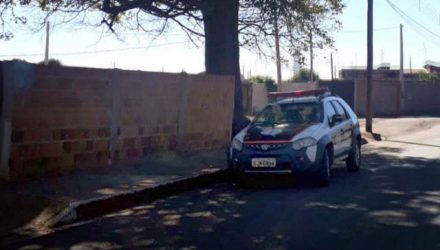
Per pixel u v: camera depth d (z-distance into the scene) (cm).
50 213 754
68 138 1006
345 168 1251
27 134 927
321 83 3328
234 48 1541
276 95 1185
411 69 5919
